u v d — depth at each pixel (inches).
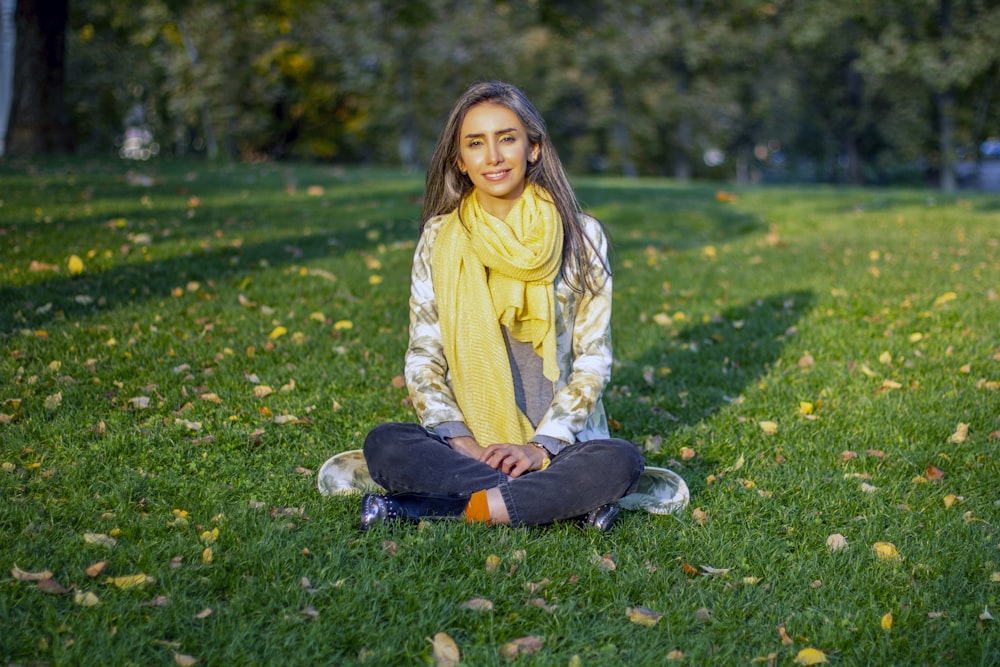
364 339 197.3
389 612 89.0
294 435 141.3
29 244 258.8
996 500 122.0
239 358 177.3
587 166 1288.1
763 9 1053.8
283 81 1023.6
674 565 102.3
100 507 111.4
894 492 124.0
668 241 357.4
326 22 916.0
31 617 84.6
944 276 271.4
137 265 245.8
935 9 906.7
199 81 914.1
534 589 94.2
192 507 112.7
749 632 88.8
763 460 136.6
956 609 92.4
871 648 85.6
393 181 508.1
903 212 441.1
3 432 134.0
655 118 1140.5
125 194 374.9
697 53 1032.2
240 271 251.0
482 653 82.8
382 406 156.4
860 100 1152.2
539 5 1057.5
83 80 1012.5
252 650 82.4
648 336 212.8
